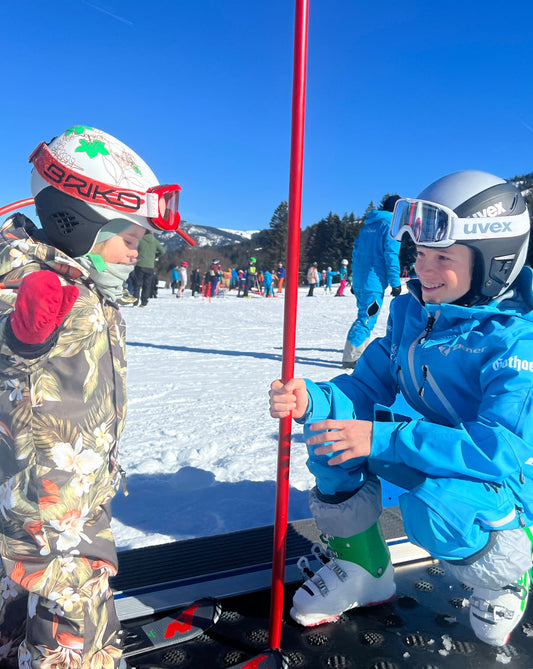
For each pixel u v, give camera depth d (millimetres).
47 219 1394
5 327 1113
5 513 1302
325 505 1763
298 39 1422
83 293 1380
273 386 1594
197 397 4941
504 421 1500
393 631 1706
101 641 1372
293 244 1517
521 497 1551
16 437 1281
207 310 15805
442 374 1716
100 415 1378
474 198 1582
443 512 1478
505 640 1607
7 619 1513
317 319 14727
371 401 2004
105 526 1445
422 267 1681
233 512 2596
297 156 1453
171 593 1854
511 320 1606
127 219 1426
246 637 1675
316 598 1712
